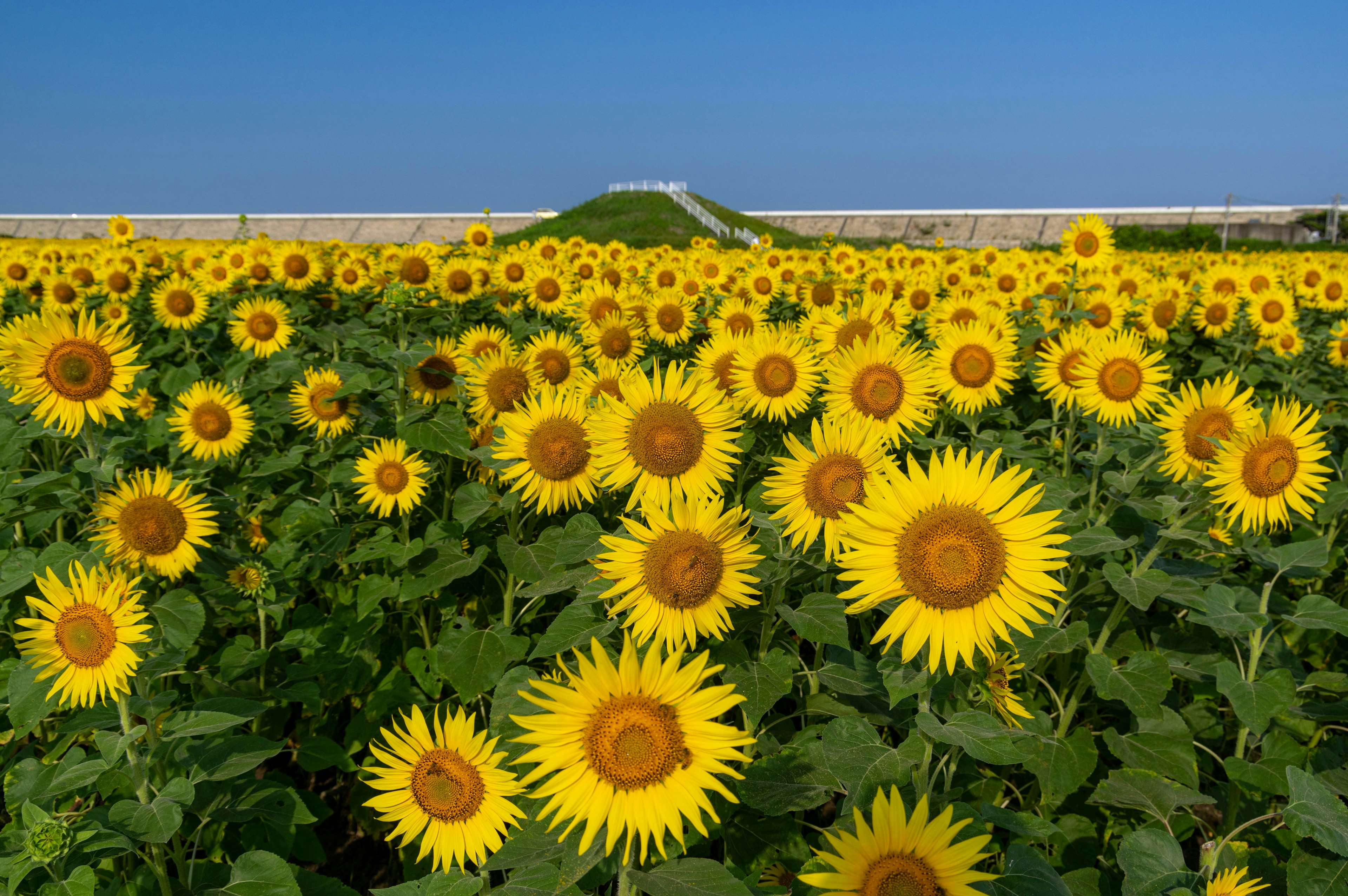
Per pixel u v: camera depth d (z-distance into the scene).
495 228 67.38
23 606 3.78
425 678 3.97
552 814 2.29
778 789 2.65
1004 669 2.97
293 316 8.31
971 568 2.16
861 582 2.30
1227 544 3.89
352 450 4.98
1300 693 3.67
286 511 4.67
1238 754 3.42
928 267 12.24
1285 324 8.93
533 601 3.75
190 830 3.21
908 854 1.79
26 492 3.80
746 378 4.46
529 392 4.54
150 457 5.45
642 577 2.43
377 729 3.94
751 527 3.02
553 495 3.65
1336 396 6.93
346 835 3.98
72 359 3.65
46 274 11.84
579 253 12.60
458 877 2.38
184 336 8.17
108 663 2.71
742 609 2.91
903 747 2.58
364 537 4.74
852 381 4.10
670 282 10.05
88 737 3.67
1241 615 3.14
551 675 2.82
